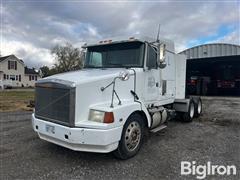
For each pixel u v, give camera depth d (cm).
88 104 423
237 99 1642
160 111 614
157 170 411
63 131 407
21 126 750
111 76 462
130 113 456
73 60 5103
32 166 423
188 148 529
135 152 482
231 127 755
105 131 397
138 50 538
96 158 465
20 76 5391
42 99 459
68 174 393
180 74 804
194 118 912
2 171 401
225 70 2234
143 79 539
